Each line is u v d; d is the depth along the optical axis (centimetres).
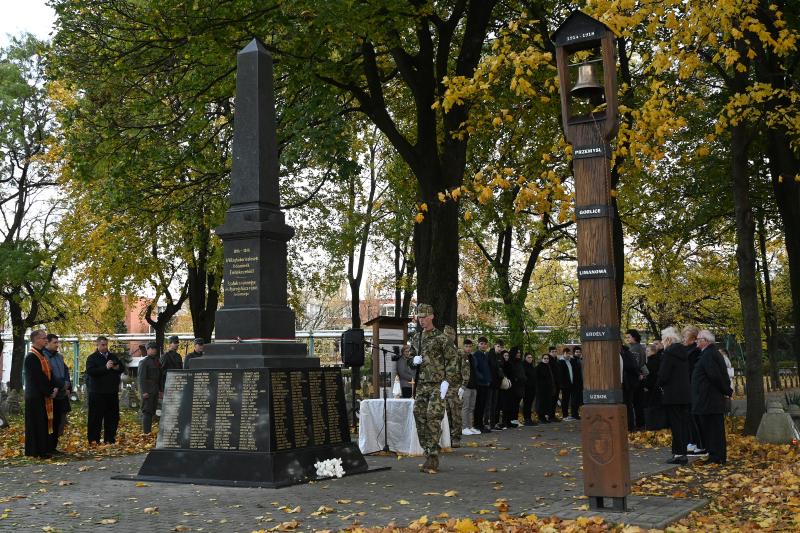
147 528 750
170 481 1062
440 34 1978
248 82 1189
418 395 1149
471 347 1817
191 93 1962
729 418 2109
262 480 1015
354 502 877
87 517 812
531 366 2228
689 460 1252
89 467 1231
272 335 1122
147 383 1809
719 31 1331
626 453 789
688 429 1242
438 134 2222
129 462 1302
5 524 773
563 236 3030
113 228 2173
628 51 2089
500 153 2470
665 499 855
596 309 800
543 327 3197
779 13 1186
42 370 1395
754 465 1170
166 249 2931
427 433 1138
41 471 1186
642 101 1834
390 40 1772
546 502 858
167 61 1866
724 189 2428
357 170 1805
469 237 3144
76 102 2281
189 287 2966
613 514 760
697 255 3194
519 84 1104
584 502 839
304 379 1105
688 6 1120
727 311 4059
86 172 1995
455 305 1952
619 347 806
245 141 1173
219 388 1074
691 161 2344
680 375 1205
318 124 1827
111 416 1623
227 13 1686
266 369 1056
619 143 1135
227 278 1144
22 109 2991
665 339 1225
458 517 770
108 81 1939
